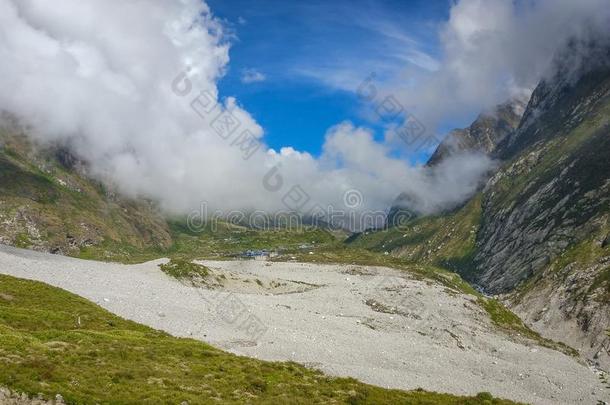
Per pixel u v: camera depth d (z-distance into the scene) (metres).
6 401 30.72
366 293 129.88
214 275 132.25
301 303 109.69
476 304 132.00
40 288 71.31
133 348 48.84
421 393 55.75
